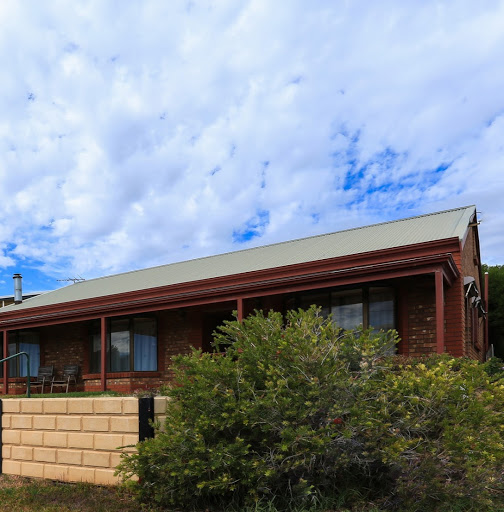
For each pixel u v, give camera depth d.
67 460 6.00
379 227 15.28
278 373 4.59
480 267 17.42
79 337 16.97
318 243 15.02
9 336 18.45
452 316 10.54
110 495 5.27
